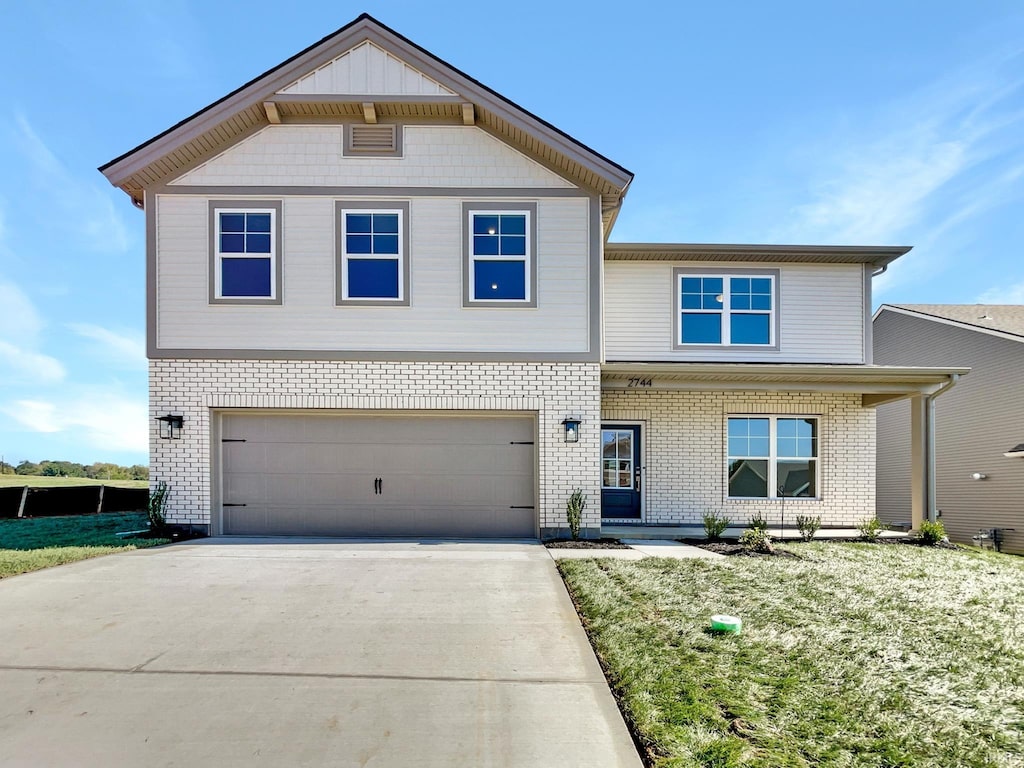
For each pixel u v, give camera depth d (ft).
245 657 13.15
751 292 37.58
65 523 34.88
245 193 29.37
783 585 19.60
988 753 9.42
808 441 36.50
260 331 29.17
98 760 9.29
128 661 12.90
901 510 53.52
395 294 29.55
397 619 15.69
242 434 29.43
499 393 29.32
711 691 11.37
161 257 29.19
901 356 56.18
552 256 29.66
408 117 29.76
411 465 29.50
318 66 28.78
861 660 13.10
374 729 10.21
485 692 11.57
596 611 16.26
